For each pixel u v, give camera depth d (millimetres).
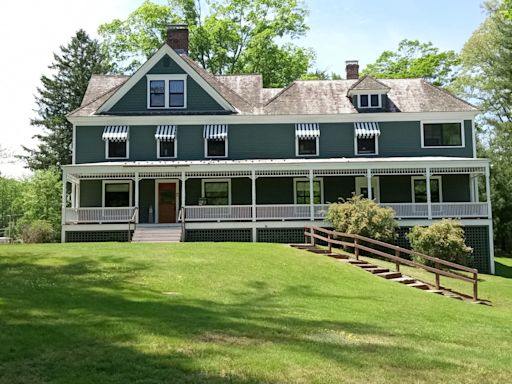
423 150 32844
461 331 12188
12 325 8984
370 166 29078
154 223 31734
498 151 45312
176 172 29875
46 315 9805
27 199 52125
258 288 15172
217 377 7133
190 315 10750
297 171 29766
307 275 17875
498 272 29172
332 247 27594
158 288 13781
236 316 11172
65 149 56344
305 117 33094
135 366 7387
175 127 32969
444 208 28562
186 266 16891
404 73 55500
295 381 7176
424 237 25016
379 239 25812
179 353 8023
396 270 21344
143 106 33250
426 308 14945
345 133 33156
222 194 32688
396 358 8727
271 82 50156
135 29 50188
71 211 28891
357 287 17172
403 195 32625
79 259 17109
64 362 7438
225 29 49688
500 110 49312
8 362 7340
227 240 29062
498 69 45312
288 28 51625
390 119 33094
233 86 36406
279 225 28844
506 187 42000
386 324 11914
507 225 41969
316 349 8852
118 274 15070
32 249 19438
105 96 34656
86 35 60312
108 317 9938
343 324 11344
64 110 58312
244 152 32938
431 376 7898
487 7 45219
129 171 29219
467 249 25078
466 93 49688
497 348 10633
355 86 33469
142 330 9141
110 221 28828
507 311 16562
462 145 32812
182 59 33438
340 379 7391
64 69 59625
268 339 9281
